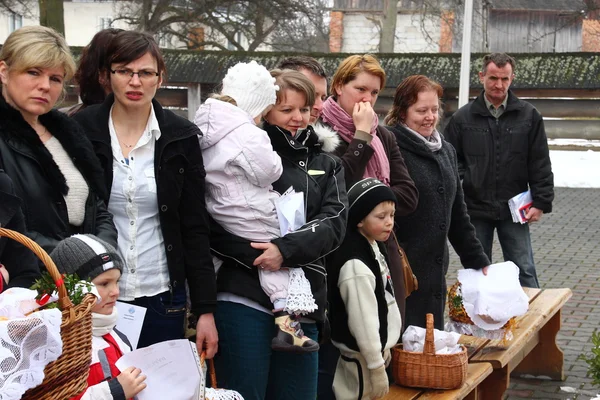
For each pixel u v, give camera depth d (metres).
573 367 7.92
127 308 4.32
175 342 3.79
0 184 3.78
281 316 4.62
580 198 18.59
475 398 6.06
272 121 5.04
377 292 5.36
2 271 3.74
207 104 4.77
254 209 4.66
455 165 6.75
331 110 5.94
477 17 42.12
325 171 5.04
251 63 4.86
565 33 47.91
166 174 4.48
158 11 29.08
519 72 21.73
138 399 3.66
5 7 32.09
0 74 4.11
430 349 5.48
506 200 8.58
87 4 49.34
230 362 4.69
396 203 6.04
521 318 7.12
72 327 3.17
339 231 4.86
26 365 2.95
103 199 4.34
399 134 6.49
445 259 6.55
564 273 11.75
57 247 3.86
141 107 4.48
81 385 3.26
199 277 4.55
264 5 29.73
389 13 35.50
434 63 21.81
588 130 21.88
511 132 8.54
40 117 4.21
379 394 5.26
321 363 5.63
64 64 4.15
